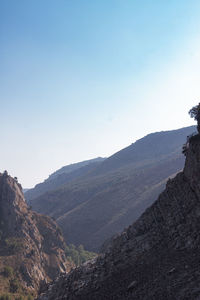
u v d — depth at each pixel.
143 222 49.41
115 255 45.09
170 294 26.81
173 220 42.56
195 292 24.98
